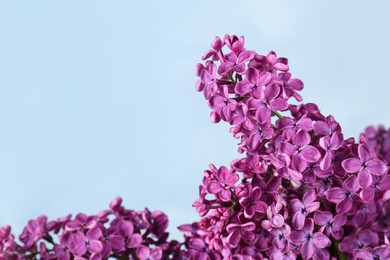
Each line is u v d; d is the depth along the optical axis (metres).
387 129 0.60
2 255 0.53
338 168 0.51
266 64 0.53
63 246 0.53
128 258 0.54
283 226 0.51
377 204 0.50
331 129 0.51
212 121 0.53
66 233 0.53
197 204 0.53
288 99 0.52
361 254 0.50
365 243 0.50
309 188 0.51
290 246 0.51
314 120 0.52
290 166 0.51
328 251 0.51
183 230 0.56
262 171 0.52
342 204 0.50
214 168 0.53
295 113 0.52
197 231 0.54
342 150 0.51
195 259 0.54
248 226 0.52
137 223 0.55
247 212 0.52
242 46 0.53
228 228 0.52
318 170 0.51
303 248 0.51
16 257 0.53
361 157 0.50
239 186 0.52
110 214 0.55
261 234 0.52
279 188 0.52
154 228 0.55
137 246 0.54
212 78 0.53
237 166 0.53
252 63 0.53
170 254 0.55
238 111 0.52
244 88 0.52
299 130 0.50
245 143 0.52
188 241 0.56
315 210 0.51
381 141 0.60
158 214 0.56
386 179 0.50
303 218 0.51
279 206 0.51
